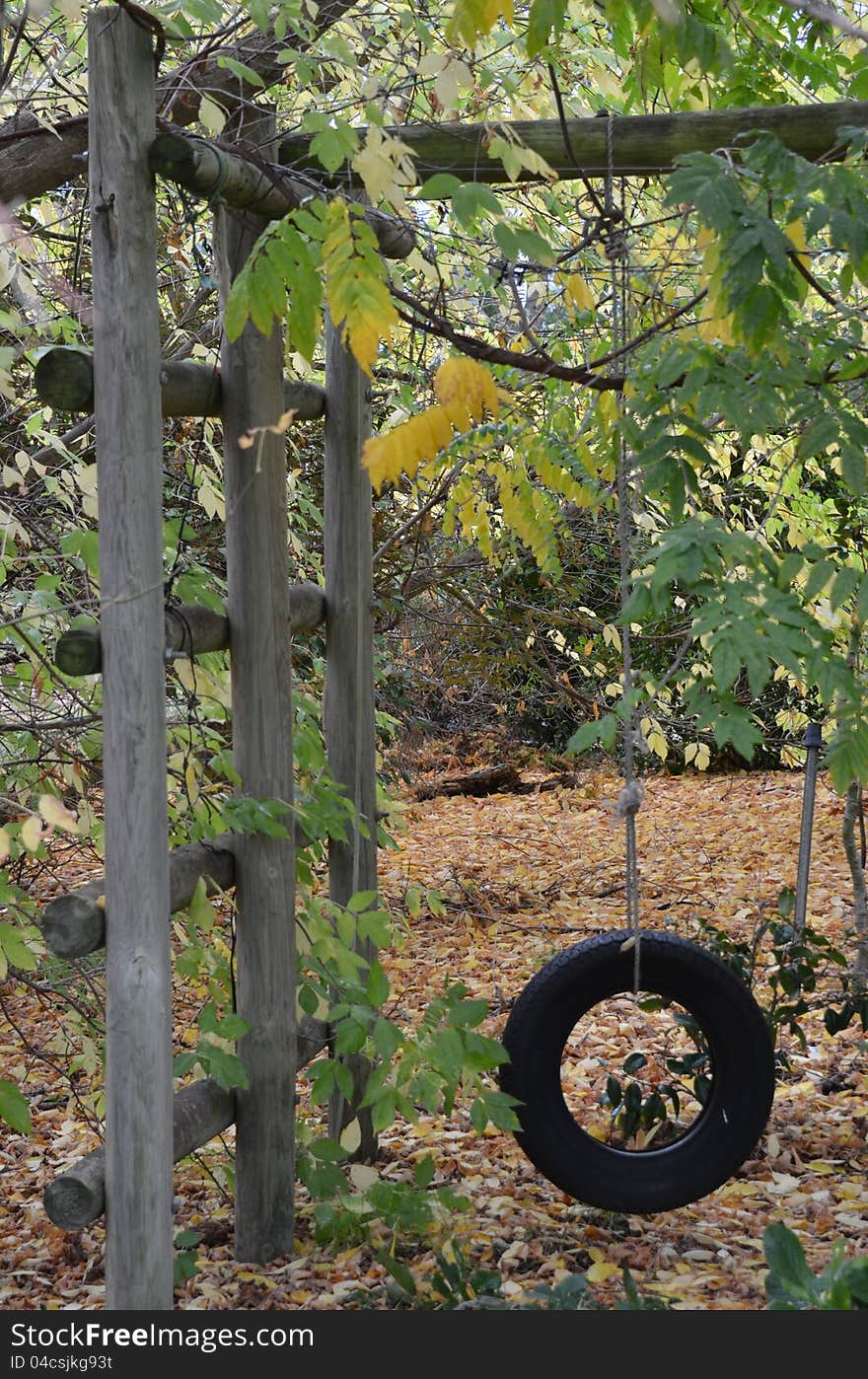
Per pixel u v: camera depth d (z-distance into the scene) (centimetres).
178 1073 325
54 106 412
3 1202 452
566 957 376
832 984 618
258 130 353
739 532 279
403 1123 484
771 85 402
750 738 243
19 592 386
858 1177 418
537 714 1212
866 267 254
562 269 336
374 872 429
